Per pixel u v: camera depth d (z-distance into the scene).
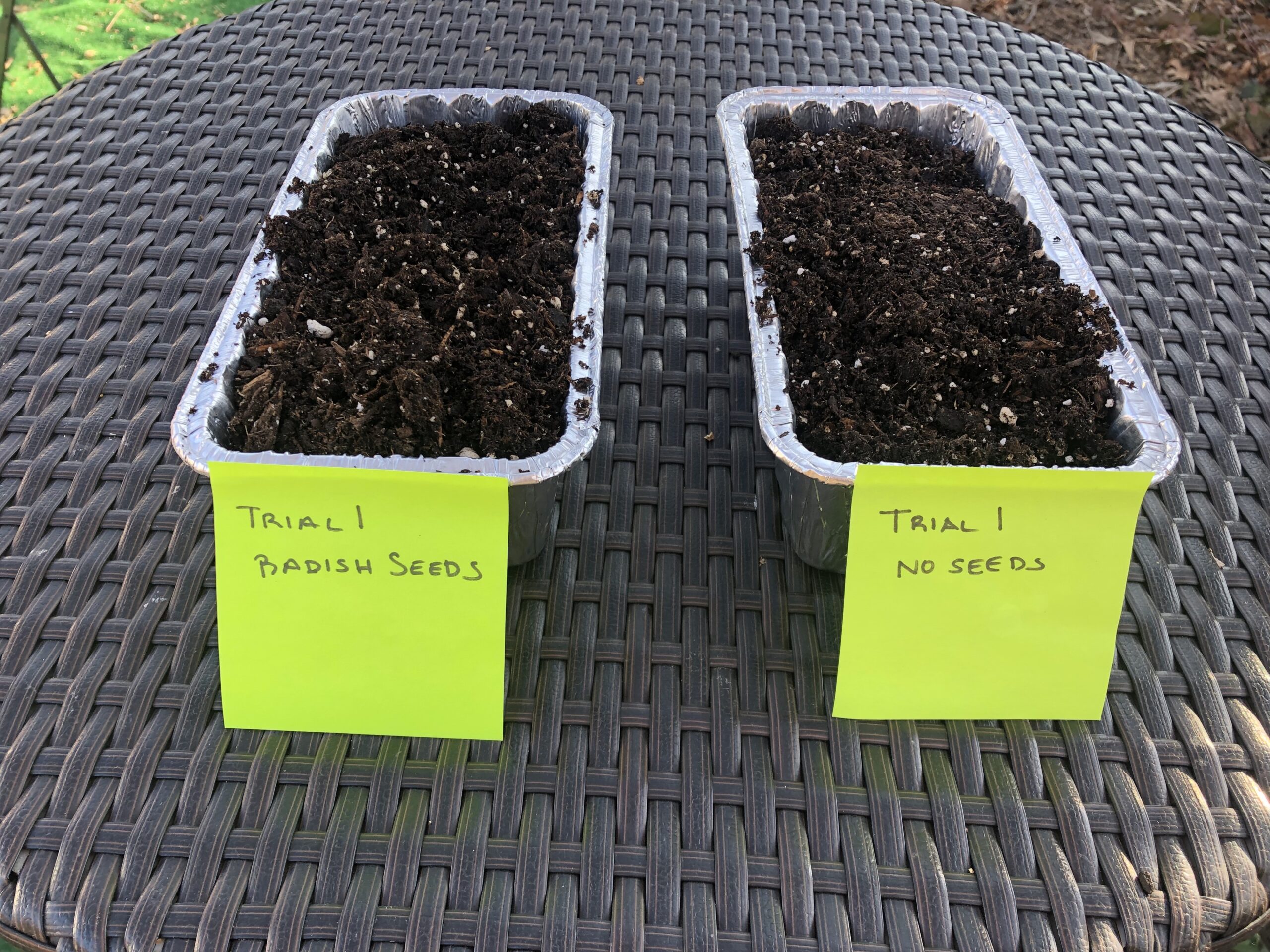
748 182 0.71
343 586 0.48
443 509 0.46
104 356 0.66
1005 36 0.98
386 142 0.74
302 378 0.57
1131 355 0.58
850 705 0.50
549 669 0.52
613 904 0.43
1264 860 0.45
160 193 0.78
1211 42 2.06
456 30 0.95
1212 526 0.58
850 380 0.59
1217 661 0.52
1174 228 0.77
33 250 0.73
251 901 0.43
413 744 0.49
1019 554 0.49
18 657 0.51
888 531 0.48
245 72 0.90
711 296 0.74
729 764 0.48
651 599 0.55
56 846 0.44
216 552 0.47
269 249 0.63
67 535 0.56
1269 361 0.67
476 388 0.56
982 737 0.50
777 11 0.99
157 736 0.48
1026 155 0.73
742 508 0.61
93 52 1.88
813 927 0.43
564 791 0.47
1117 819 0.46
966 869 0.45
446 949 0.42
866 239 0.68
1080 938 0.43
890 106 0.79
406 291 0.62
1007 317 0.62
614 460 0.63
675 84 0.90
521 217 0.70
